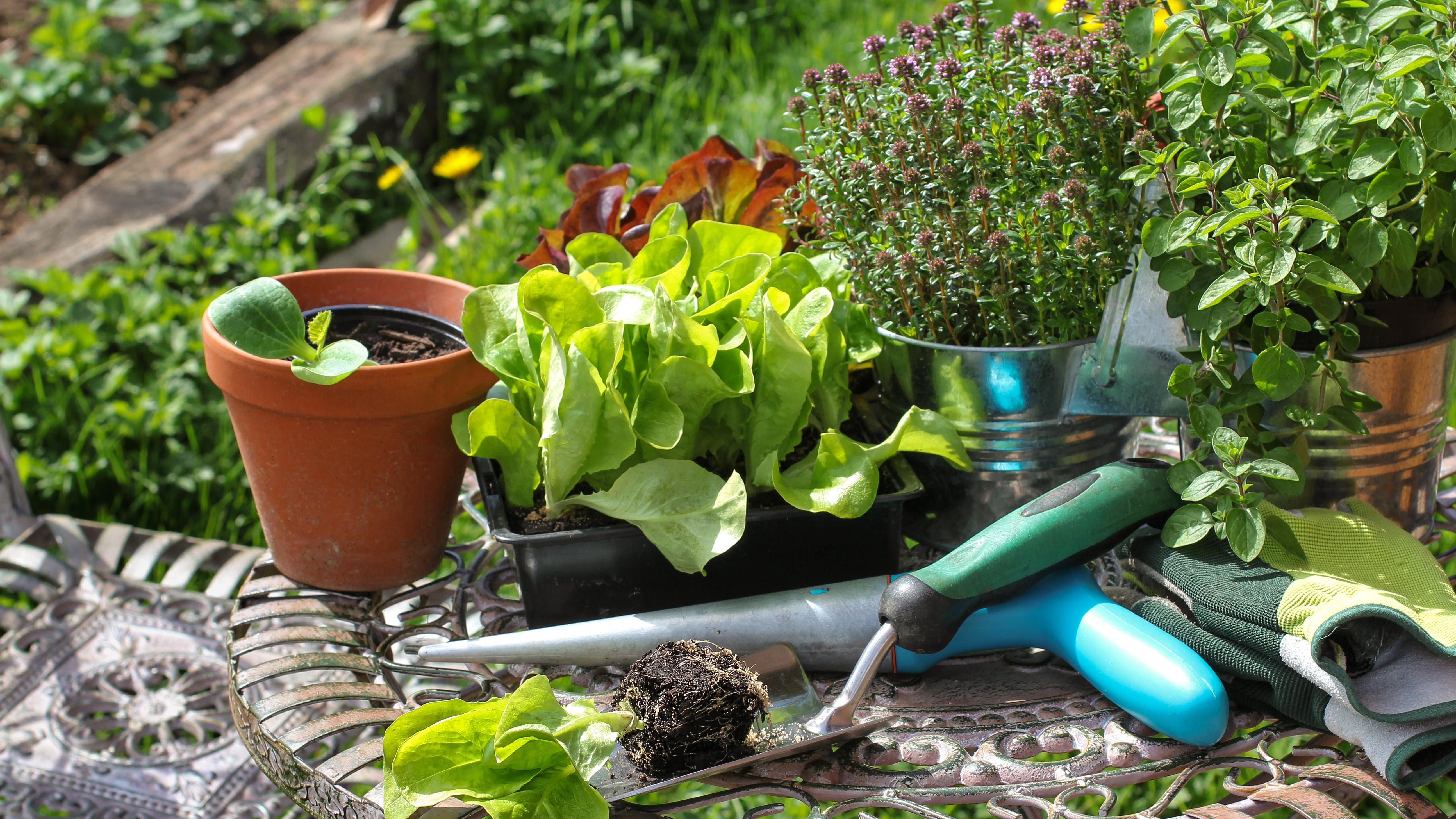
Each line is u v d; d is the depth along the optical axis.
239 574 1.60
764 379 0.95
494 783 0.78
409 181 2.97
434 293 1.11
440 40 3.14
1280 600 0.85
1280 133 0.94
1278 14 0.89
